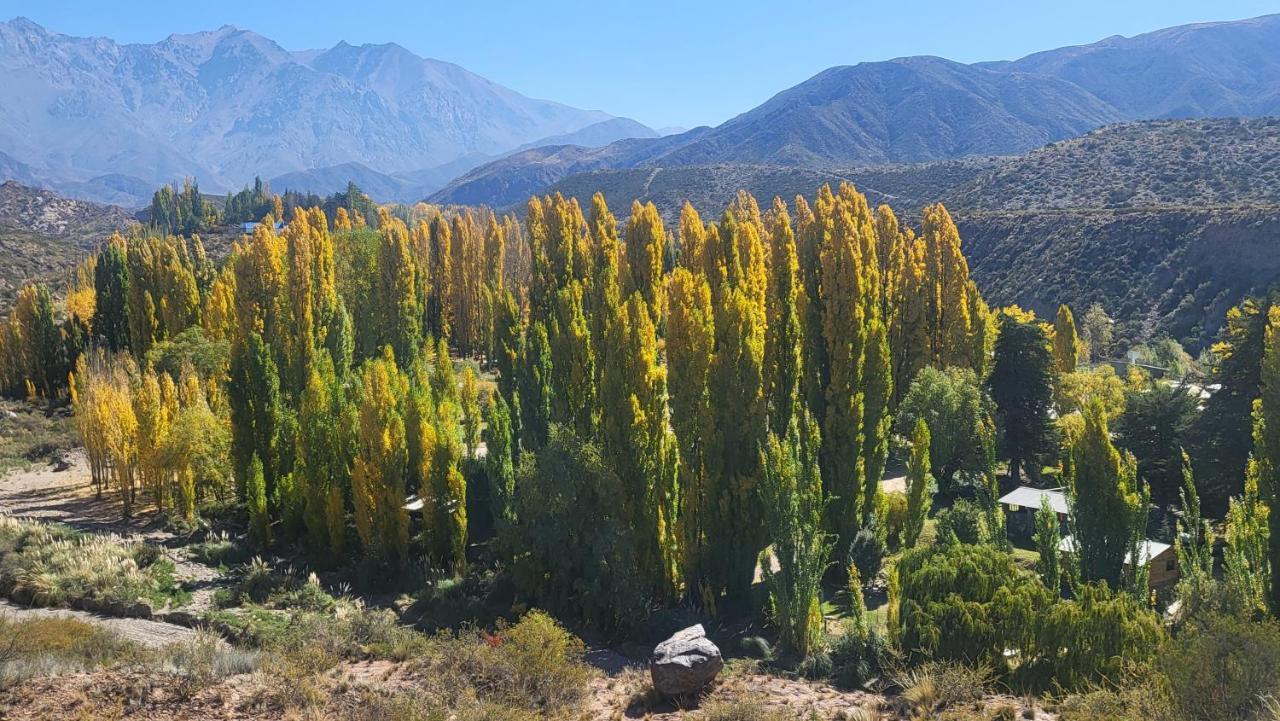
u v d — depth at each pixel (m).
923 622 25.73
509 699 22.69
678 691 24.06
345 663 26.42
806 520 31.94
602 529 34.94
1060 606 24.64
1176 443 51.88
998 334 65.69
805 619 30.14
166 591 36.09
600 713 23.31
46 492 57.91
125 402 53.59
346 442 45.44
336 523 42.91
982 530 37.50
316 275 65.19
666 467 38.44
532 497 35.47
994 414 59.41
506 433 45.34
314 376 45.94
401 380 51.62
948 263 67.62
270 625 31.66
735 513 37.03
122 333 93.19
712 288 50.94
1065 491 35.06
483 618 34.69
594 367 40.94
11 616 31.06
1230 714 17.22
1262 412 30.92
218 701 20.53
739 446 37.31
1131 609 25.22
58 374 92.81
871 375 41.25
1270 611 28.73
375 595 39.41
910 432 58.06
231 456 50.09
